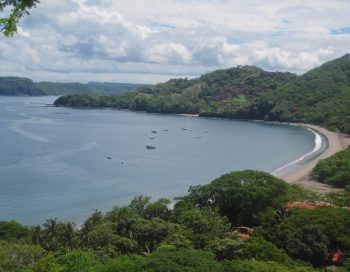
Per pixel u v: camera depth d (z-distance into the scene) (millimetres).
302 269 45031
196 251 45406
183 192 112562
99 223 63156
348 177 108438
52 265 39312
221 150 187750
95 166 142625
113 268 39125
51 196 103875
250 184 80125
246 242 54969
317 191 101125
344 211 64375
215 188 79750
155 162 154625
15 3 12945
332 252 57656
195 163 155500
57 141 196250
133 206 76438
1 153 159375
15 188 109750
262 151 185250
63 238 57750
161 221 65938
